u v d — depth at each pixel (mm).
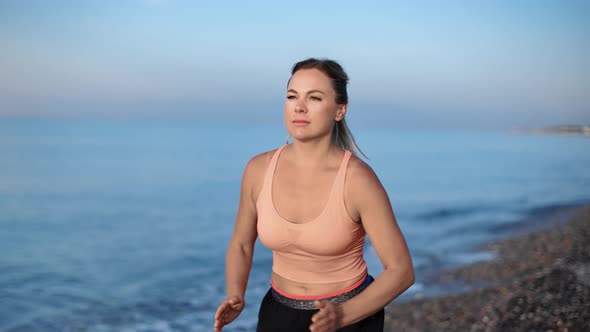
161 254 14016
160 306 8641
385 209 1882
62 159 57000
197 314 8156
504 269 9570
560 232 13453
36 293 9750
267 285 9336
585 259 9195
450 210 21594
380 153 81688
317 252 1902
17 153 66000
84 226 19406
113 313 8281
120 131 186500
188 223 20469
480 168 51156
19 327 7625
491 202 23984
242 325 6965
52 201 26578
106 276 11273
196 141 120188
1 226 19141
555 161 62344
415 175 43312
